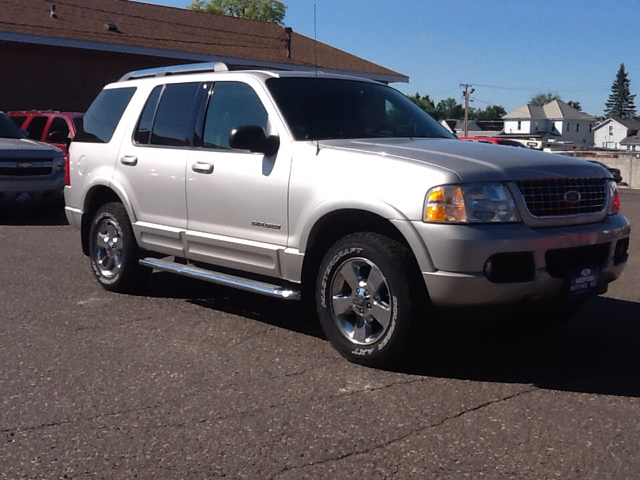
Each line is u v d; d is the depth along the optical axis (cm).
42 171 1223
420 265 460
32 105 2245
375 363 489
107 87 739
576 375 485
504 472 351
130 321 608
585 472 351
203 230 600
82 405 431
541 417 414
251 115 580
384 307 479
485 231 451
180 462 361
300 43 3064
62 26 2317
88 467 357
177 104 643
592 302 686
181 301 676
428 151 504
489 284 450
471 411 422
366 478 345
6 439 386
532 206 470
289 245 532
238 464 359
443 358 516
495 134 8156
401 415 416
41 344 546
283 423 405
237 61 2603
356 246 488
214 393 450
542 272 464
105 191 711
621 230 516
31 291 710
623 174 3303
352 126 577
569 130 9712
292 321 612
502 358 518
